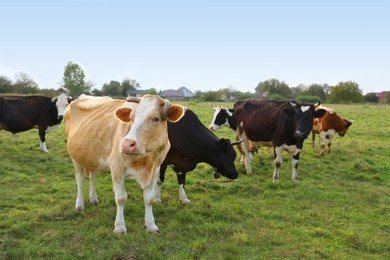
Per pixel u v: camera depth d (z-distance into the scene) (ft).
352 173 35.24
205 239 18.13
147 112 16.34
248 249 17.51
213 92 241.96
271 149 45.34
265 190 27.99
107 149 18.67
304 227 20.75
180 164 23.67
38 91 188.44
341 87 221.66
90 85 218.18
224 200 25.45
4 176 29.91
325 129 43.98
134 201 24.14
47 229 18.93
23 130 42.16
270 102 34.27
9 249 16.35
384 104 207.51
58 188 26.63
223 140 24.41
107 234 18.24
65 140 49.14
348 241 18.74
